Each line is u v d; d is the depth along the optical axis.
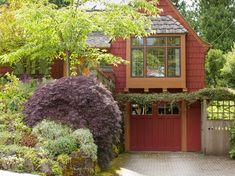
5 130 10.91
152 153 18.11
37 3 13.19
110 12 13.27
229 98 17.34
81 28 12.85
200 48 18.77
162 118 18.98
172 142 18.89
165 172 12.70
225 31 31.19
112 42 18.66
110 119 10.80
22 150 9.54
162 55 18.14
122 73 18.70
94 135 10.57
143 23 13.60
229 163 14.98
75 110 10.77
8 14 14.70
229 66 26.11
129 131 18.97
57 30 13.06
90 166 9.90
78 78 11.44
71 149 9.80
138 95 17.95
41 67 16.62
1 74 17.17
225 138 17.38
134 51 18.25
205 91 17.48
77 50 13.42
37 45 13.51
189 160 15.77
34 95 11.45
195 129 18.83
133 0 13.44
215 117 17.67
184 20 18.84
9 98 12.59
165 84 18.08
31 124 10.86
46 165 9.19
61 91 10.98
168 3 18.95
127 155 17.14
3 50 14.98
